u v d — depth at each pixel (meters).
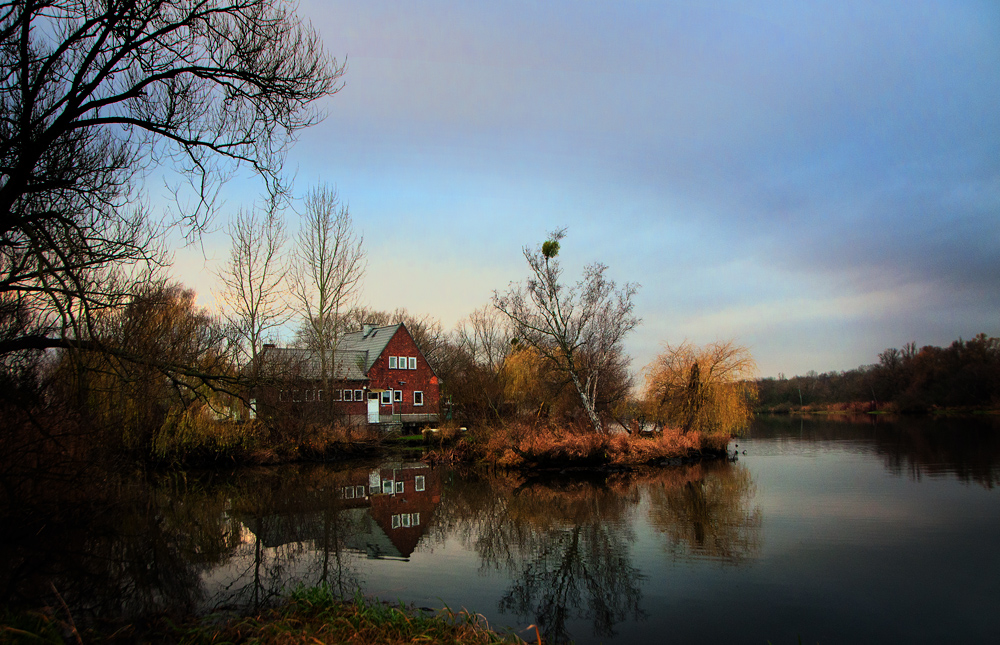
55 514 13.09
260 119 9.86
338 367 37.41
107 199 10.35
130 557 12.41
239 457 29.78
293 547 13.73
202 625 7.66
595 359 31.81
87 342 8.87
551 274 30.31
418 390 48.31
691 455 30.22
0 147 8.00
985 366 67.31
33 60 8.23
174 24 8.77
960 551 12.57
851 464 26.80
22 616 6.99
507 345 48.19
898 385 79.56
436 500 20.22
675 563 12.13
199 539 14.38
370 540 14.46
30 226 7.56
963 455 28.94
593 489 22.11
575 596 10.27
